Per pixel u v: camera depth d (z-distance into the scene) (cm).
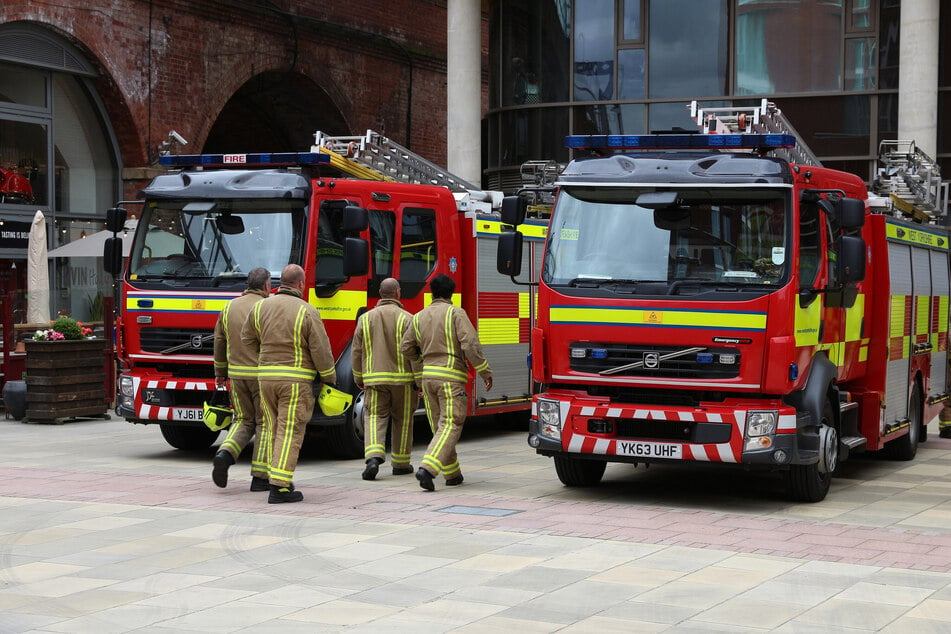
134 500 1350
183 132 3312
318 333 1342
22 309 2461
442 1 4300
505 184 3316
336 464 1669
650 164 1330
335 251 1691
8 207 2972
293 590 938
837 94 2992
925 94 2761
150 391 1680
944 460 1794
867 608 882
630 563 1033
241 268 1650
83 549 1088
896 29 2955
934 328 1903
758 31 3042
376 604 895
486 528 1191
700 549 1093
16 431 2064
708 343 1280
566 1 3197
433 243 1862
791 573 995
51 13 2942
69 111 3127
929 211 2088
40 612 875
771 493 1446
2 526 1196
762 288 1271
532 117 3250
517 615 862
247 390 1405
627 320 1305
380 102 4025
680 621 847
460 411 1452
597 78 3170
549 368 1352
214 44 3391
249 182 1675
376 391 1519
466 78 3158
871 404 1573
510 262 1358
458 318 1444
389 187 1783
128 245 2000
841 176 1471
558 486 1483
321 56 3753
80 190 3159
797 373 1290
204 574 992
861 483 1543
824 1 3000
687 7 3091
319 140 1875
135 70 3166
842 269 1312
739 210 1293
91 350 2217
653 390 1322
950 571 1005
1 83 2941
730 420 1280
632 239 1323
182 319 1653
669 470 1650
